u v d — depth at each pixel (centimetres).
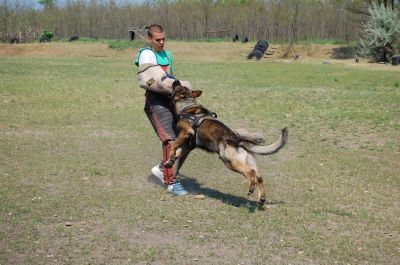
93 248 443
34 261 416
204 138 563
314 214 541
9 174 671
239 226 503
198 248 448
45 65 2680
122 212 536
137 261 420
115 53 4000
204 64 3070
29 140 884
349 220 526
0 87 1571
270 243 462
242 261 424
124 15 4816
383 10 3547
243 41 4378
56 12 4944
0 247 441
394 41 3519
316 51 4125
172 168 603
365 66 3088
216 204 571
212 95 1548
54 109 1213
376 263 427
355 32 4409
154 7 4862
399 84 1944
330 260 430
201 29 4750
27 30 4816
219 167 743
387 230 501
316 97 1522
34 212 529
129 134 957
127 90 1611
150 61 594
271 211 548
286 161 780
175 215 530
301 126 1074
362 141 938
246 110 1267
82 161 752
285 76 2286
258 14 4638
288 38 4559
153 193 609
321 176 695
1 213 523
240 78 2161
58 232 478
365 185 655
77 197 583
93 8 4884
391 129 1045
